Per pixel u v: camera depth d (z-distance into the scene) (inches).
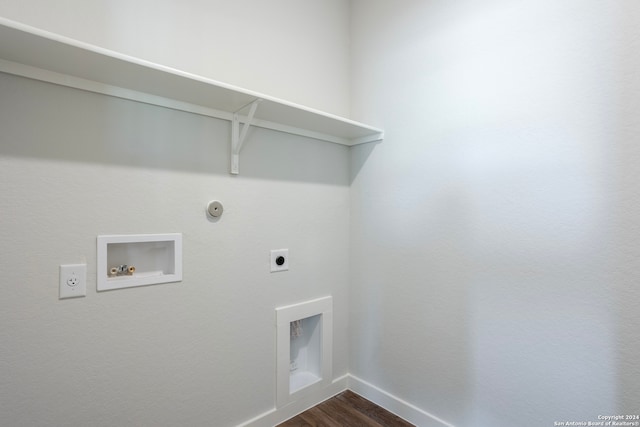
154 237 50.0
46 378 41.8
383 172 72.6
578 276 45.5
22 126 40.3
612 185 42.6
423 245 64.6
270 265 64.7
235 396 59.5
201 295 55.1
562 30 46.8
